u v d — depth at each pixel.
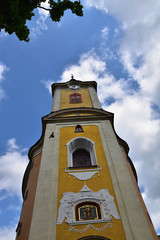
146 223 9.72
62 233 9.54
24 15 8.79
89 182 12.05
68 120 17.56
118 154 13.81
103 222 9.91
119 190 11.45
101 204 10.80
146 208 13.19
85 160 14.63
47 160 13.44
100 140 15.28
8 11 7.90
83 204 10.92
